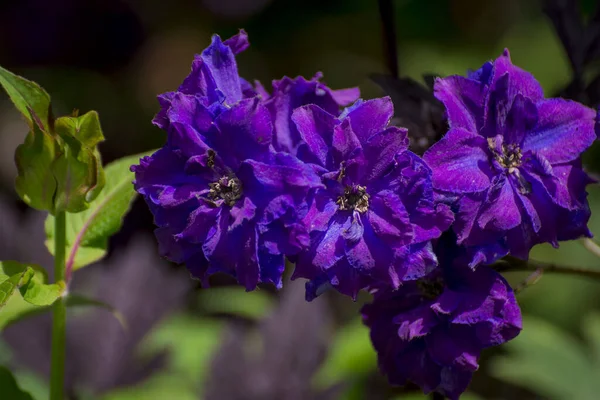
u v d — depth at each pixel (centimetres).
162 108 58
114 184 63
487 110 59
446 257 59
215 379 75
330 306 99
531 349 81
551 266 63
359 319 86
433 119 62
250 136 57
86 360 76
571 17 66
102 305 63
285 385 75
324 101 60
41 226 78
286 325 76
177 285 79
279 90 60
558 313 105
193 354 84
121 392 77
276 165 57
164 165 58
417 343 60
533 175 59
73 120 60
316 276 58
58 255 62
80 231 63
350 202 58
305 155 58
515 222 58
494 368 94
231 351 75
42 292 60
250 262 57
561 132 60
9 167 127
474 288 59
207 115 58
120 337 76
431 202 57
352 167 57
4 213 78
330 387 75
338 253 57
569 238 60
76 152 60
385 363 61
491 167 59
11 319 63
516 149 59
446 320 59
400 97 63
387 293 61
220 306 97
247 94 60
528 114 60
